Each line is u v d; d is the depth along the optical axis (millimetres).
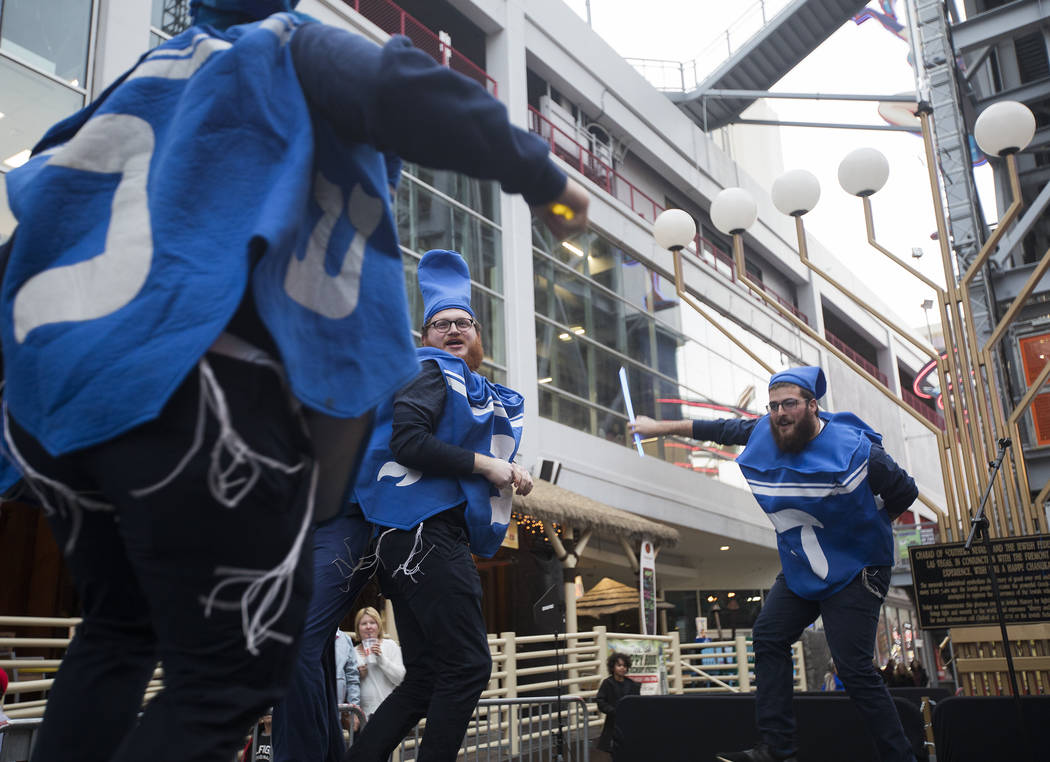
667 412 19000
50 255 1014
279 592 1001
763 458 3438
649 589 13281
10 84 8484
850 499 3248
